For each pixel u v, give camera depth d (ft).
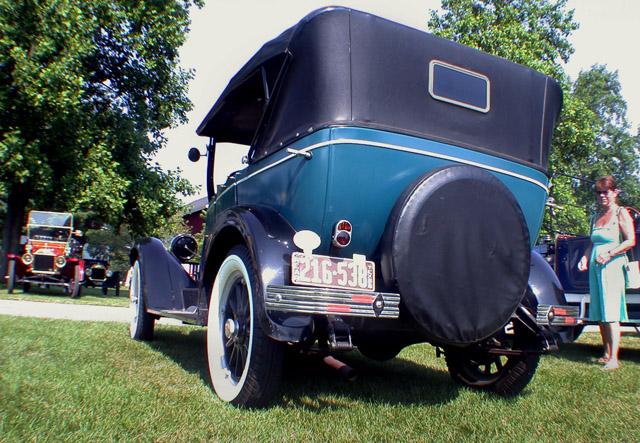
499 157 10.14
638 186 127.13
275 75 9.99
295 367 13.08
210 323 10.00
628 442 7.95
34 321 17.44
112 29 49.24
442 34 60.49
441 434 7.88
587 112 58.29
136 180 52.44
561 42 64.23
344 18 8.77
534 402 10.19
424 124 9.34
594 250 15.98
